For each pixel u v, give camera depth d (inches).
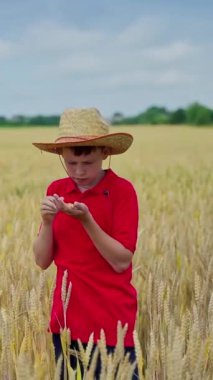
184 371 113.3
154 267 186.1
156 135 2393.0
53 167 880.9
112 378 105.3
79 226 136.0
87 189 139.3
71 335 136.7
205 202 364.2
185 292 192.2
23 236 241.0
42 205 129.3
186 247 241.0
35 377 101.0
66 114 137.7
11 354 125.2
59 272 140.3
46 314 152.6
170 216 333.4
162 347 117.0
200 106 4047.7
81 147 131.2
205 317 157.2
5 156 1153.4
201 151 1354.6
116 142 133.1
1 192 520.1
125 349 136.7
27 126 3853.3
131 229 136.4
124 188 139.0
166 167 776.3
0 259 191.2
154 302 156.2
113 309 135.6
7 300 160.4
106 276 136.3
